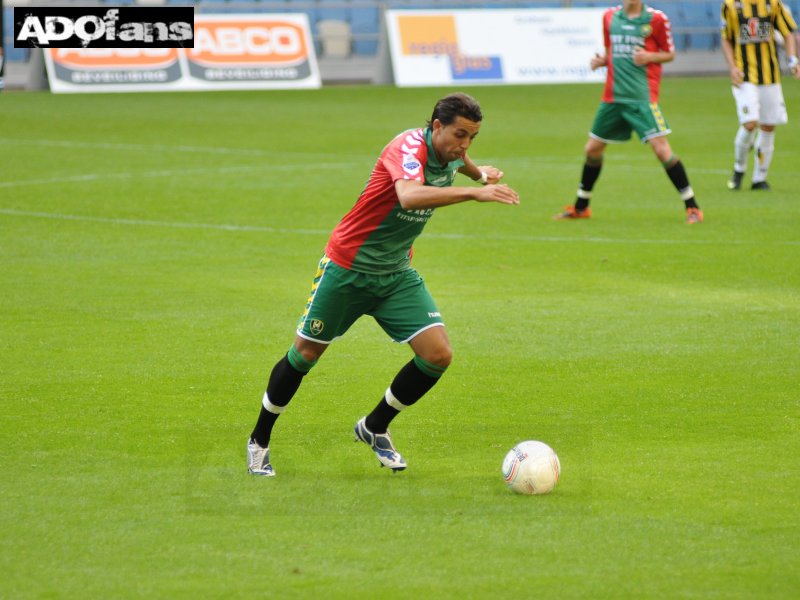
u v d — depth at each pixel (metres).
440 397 23.44
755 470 18.81
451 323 29.98
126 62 103.25
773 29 51.91
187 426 21.38
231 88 105.69
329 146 71.06
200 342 27.84
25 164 61.03
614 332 28.98
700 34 125.38
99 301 32.12
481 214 48.28
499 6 121.62
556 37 113.69
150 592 14.20
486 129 79.44
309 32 109.62
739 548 15.58
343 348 27.61
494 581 14.55
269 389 18.56
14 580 14.53
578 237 42.91
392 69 112.25
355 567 14.98
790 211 48.12
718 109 91.81
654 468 18.97
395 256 18.70
